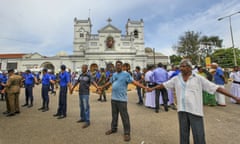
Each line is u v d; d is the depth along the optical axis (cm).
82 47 5081
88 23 5162
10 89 711
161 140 428
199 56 4175
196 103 301
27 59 4891
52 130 514
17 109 742
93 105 936
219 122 571
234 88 947
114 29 4791
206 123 561
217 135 454
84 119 603
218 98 868
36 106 914
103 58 4609
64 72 683
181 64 319
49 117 675
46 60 4853
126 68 488
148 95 864
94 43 4719
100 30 4753
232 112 714
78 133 486
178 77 334
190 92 307
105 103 1003
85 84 575
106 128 530
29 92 905
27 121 616
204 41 4812
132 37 4828
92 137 454
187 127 316
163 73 761
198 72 873
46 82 818
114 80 482
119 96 456
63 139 441
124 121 444
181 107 318
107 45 4719
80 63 4766
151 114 704
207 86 299
